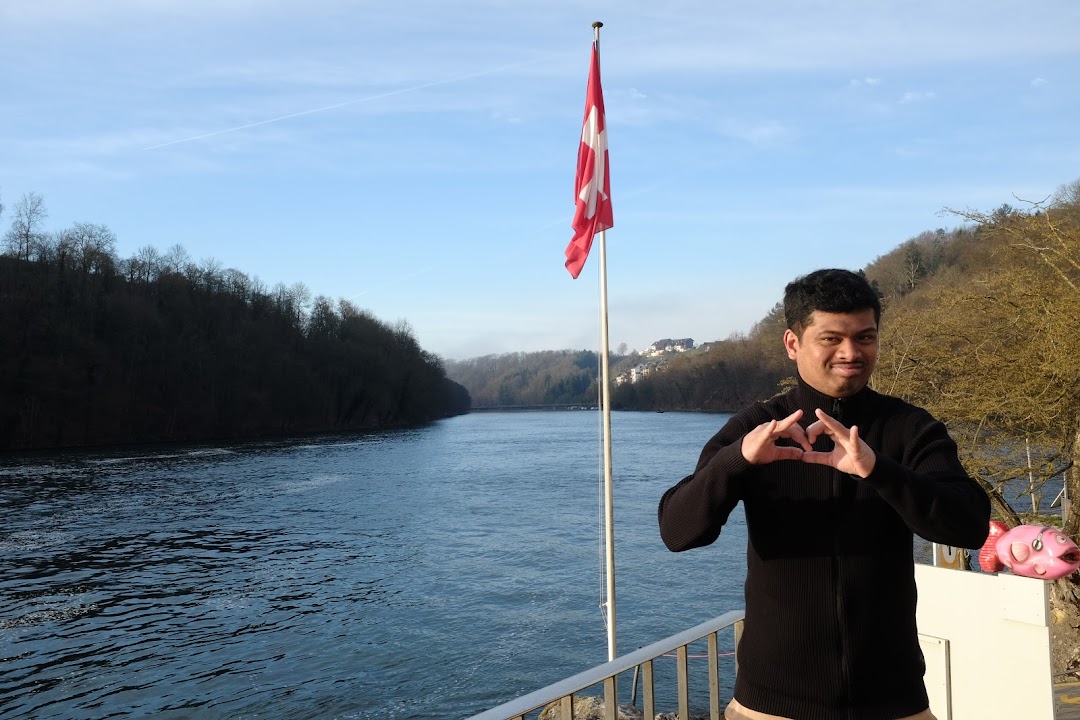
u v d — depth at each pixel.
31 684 13.98
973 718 3.16
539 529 28.94
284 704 13.13
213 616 18.19
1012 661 3.05
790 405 1.81
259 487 41.19
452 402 181.75
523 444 75.94
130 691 13.65
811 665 1.59
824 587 1.60
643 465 52.09
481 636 16.62
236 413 80.94
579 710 5.93
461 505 35.03
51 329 62.50
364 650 15.78
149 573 22.41
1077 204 14.22
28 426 60.94
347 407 104.69
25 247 66.06
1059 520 15.63
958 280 17.06
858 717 1.57
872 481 1.44
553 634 16.70
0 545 26.08
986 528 1.55
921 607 3.31
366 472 49.16
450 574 22.17
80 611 18.55
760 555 1.67
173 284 80.81
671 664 13.09
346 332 111.75
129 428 69.06
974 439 13.52
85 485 40.97
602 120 10.77
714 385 140.88
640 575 21.66
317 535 28.20
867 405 1.75
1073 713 4.61
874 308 1.69
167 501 35.91
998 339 13.65
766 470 1.67
